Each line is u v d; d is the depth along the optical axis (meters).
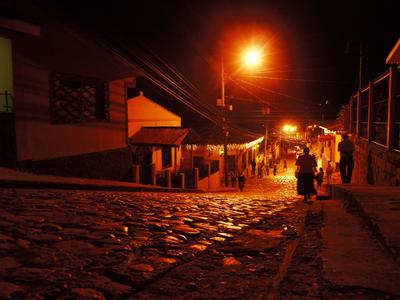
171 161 26.84
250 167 44.56
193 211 7.54
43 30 11.55
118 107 16.06
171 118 28.72
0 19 9.66
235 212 7.63
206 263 3.98
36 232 4.91
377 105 11.80
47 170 11.94
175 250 4.39
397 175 8.54
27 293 2.96
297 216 7.01
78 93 13.50
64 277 3.35
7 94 10.76
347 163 12.95
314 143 69.06
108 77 14.70
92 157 14.32
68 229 5.15
